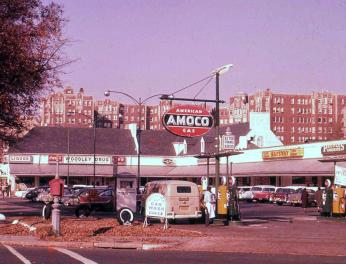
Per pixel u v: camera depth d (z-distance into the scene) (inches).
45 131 3602.4
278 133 7165.4
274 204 2130.9
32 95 977.5
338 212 1156.5
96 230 836.6
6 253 626.2
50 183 783.1
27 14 916.6
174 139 3757.4
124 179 1310.3
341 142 2134.6
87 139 3627.0
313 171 2187.5
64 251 653.9
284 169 2405.3
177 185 1048.8
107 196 1378.0
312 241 749.9
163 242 727.1
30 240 740.0
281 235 831.1
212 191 1117.7
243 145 3203.7
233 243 724.0
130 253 642.2
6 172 3373.5
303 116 7298.2
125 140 3678.6
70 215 1327.5
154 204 911.7
